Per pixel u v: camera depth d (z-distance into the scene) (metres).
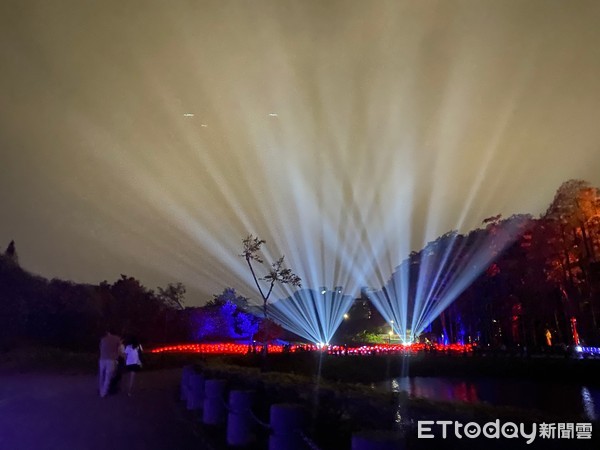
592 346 30.52
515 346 34.25
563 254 32.38
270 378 10.05
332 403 7.58
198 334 42.88
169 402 14.18
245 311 44.47
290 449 6.73
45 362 25.41
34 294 34.16
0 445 9.04
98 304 37.06
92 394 15.98
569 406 16.56
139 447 8.85
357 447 4.76
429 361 26.80
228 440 8.91
